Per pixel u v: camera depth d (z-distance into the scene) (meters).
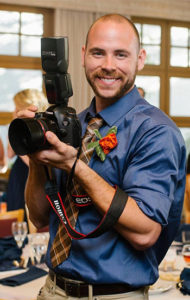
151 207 1.24
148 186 1.26
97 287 1.35
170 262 2.16
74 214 1.38
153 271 1.38
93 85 1.38
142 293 1.38
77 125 1.23
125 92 1.42
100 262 1.32
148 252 1.38
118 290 1.34
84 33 6.88
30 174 1.52
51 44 1.25
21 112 1.23
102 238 1.34
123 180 1.32
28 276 2.04
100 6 6.92
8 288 1.94
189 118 7.59
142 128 1.33
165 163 1.29
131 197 1.27
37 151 1.16
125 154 1.34
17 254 2.41
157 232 1.27
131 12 7.10
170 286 1.89
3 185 5.73
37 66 6.79
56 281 1.43
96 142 1.37
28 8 6.71
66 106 1.28
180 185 1.41
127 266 1.33
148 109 1.41
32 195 1.54
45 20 6.81
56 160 1.18
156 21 7.39
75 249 1.37
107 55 1.33
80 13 6.88
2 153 4.68
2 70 6.63
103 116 1.42
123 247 1.34
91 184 1.21
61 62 1.25
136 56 1.38
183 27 7.54
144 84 7.36
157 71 7.41
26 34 6.73
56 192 1.32
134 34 1.36
